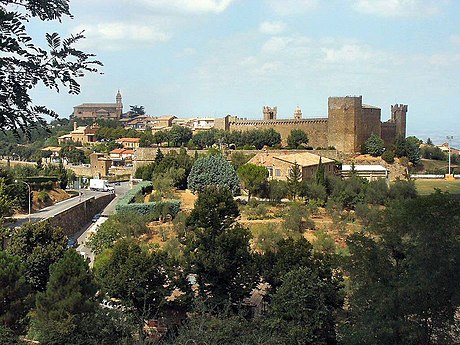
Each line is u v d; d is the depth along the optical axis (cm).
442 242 2572
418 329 2508
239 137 13000
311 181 7519
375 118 13050
